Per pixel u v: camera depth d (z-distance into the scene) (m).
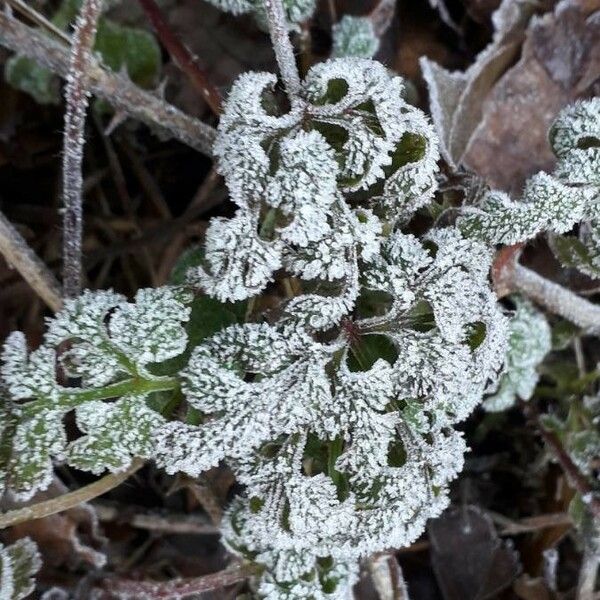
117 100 0.21
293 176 0.15
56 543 0.22
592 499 0.23
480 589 0.25
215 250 0.16
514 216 0.18
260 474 0.17
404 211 0.17
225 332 0.17
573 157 0.19
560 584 0.27
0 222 0.20
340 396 0.17
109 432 0.16
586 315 0.23
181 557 0.25
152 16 0.22
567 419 0.25
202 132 0.21
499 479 0.27
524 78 0.23
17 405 0.16
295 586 0.20
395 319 0.17
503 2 0.23
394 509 0.17
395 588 0.22
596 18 0.22
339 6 0.24
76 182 0.19
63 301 0.19
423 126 0.16
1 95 0.26
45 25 0.20
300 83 0.17
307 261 0.16
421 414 0.18
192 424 0.17
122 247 0.27
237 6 0.20
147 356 0.16
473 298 0.17
